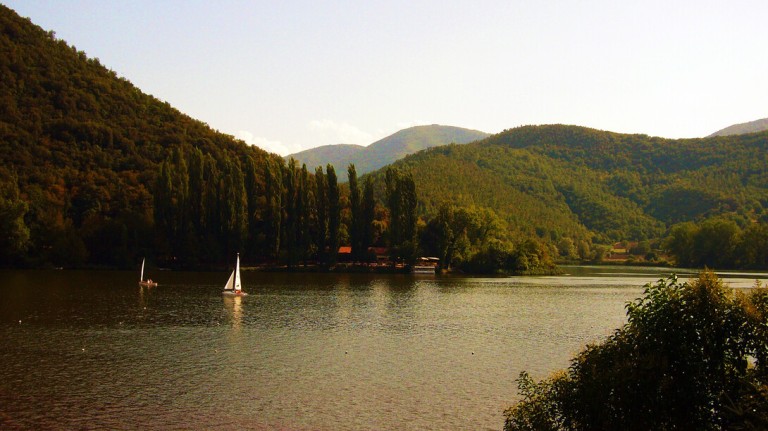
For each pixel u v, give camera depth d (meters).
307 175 168.00
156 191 153.00
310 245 167.00
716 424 21.27
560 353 54.59
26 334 59.41
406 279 144.25
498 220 195.75
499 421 36.06
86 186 165.25
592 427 22.33
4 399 38.47
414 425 35.19
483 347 57.03
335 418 36.12
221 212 154.38
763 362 21.27
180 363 48.75
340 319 73.25
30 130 180.75
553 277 161.88
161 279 125.44
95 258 151.00
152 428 33.84
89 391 40.50
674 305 22.48
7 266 140.88
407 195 167.12
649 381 21.48
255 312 78.06
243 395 40.25
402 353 53.91
